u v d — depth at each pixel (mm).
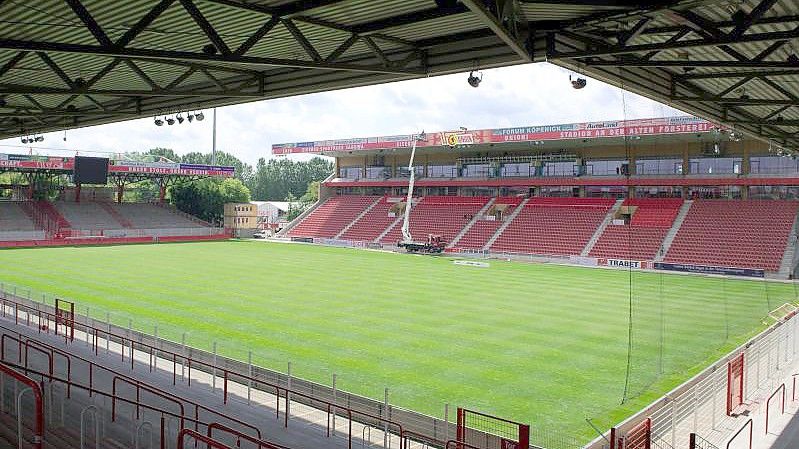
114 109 20906
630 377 16406
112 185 92688
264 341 23250
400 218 72438
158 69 16781
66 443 10430
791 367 19766
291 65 12047
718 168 53094
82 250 59312
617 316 28859
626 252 53000
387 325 26344
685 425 14578
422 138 64938
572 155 63250
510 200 67750
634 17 10508
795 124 18703
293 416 14602
